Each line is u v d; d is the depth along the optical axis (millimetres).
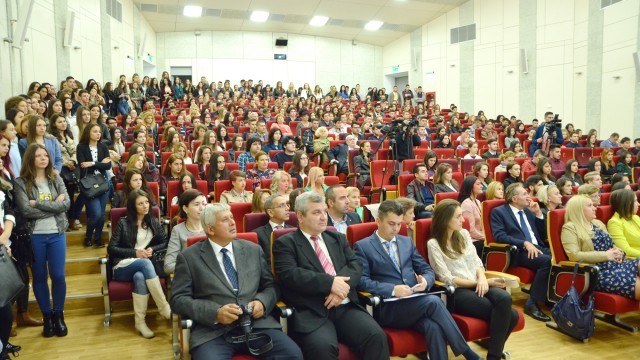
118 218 3805
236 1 14359
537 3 13086
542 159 6270
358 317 2619
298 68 18109
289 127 9289
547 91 12891
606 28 11148
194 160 6930
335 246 2881
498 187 4621
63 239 3393
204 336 2418
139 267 3520
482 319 2883
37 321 3650
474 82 15062
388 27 17219
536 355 3184
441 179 5402
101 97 8812
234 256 2678
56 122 5000
